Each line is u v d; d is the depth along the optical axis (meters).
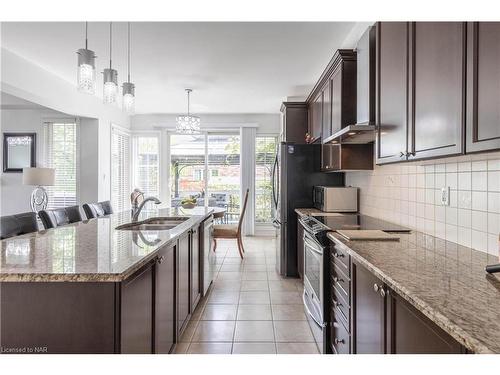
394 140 1.88
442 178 1.92
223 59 3.83
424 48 1.55
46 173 4.75
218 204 7.09
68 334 1.27
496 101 1.08
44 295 1.27
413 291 1.06
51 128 5.49
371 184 3.12
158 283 1.78
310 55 3.69
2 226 2.12
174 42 3.35
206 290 3.37
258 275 4.14
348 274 1.79
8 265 1.35
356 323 1.66
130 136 6.97
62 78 4.48
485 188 1.57
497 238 1.50
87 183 5.48
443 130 1.39
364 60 2.52
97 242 1.84
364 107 2.52
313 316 2.49
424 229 2.13
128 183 6.89
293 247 4.04
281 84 4.80
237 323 2.76
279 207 4.18
